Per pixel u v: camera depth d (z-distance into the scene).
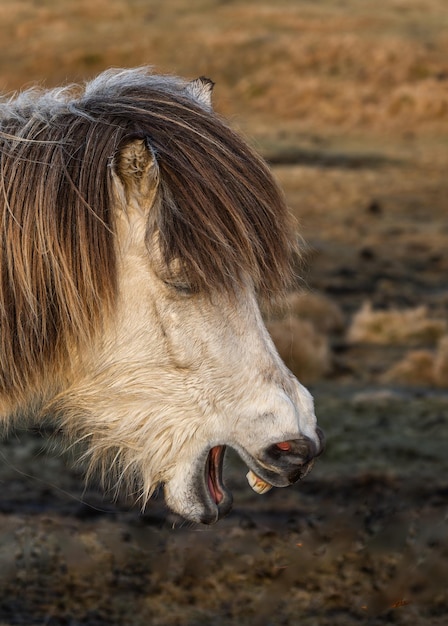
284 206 6.61
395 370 21.77
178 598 10.80
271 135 59.44
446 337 22.59
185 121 6.46
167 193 6.16
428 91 65.06
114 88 6.86
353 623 10.35
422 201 47.19
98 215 6.11
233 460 15.37
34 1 84.62
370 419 17.50
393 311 27.14
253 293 6.42
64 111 6.54
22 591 10.84
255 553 11.68
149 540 11.98
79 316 6.18
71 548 11.77
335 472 14.87
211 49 71.75
